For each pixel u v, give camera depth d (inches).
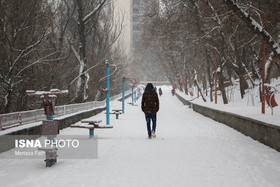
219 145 489.4
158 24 1301.7
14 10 701.3
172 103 2187.5
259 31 553.0
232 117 724.0
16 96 772.0
